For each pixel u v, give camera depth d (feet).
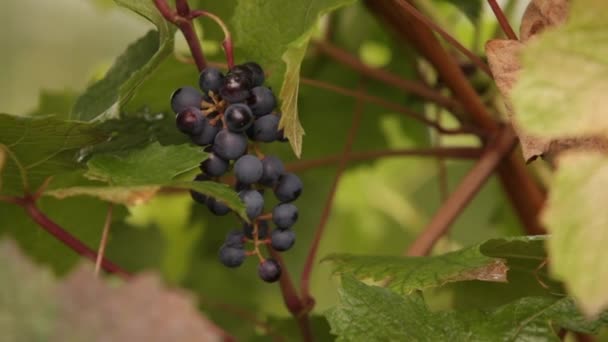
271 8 3.63
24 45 8.83
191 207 4.97
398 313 3.44
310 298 3.79
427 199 5.94
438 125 4.35
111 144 3.71
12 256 2.83
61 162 3.50
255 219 3.43
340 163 4.39
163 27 3.57
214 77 3.43
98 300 2.82
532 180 4.42
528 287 3.65
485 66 3.61
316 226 5.15
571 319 3.44
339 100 4.94
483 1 4.37
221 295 5.05
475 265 3.46
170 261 5.49
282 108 3.31
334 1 3.54
